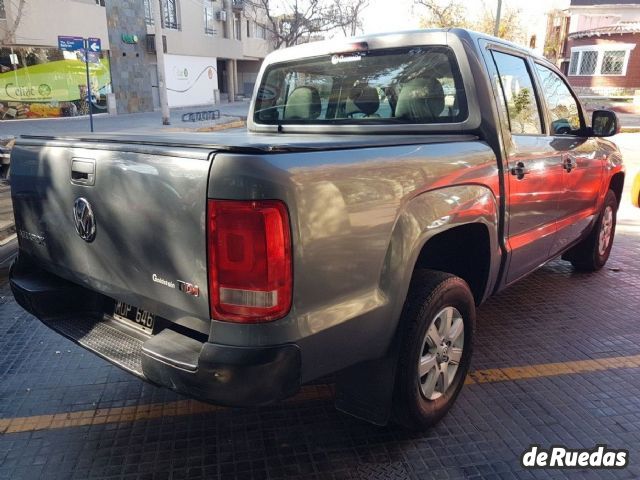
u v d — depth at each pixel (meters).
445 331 2.89
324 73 3.79
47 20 22.22
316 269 2.06
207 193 1.95
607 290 5.00
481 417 3.03
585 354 3.77
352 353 2.31
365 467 2.63
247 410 3.12
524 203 3.47
